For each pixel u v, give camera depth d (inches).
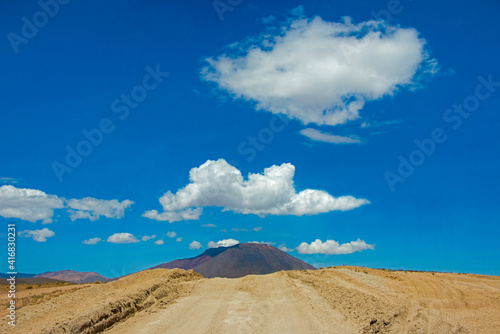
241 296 1181.7
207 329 826.8
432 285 1430.9
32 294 1103.6
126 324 845.8
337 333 820.0
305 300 1107.9
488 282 1501.0
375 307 1049.5
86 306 911.0
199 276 1659.7
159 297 1098.1
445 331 931.3
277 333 816.3
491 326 994.1
